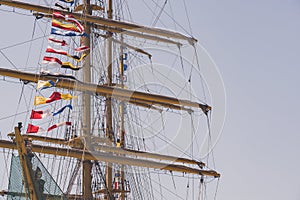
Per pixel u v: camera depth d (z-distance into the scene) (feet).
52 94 148.46
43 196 113.29
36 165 114.83
